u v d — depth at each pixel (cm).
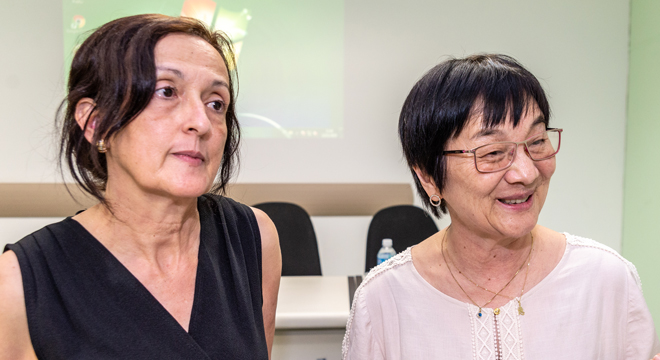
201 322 73
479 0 283
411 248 95
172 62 64
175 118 64
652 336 79
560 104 292
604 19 286
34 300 62
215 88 69
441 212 92
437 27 284
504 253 80
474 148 72
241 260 86
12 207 274
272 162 289
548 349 78
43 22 268
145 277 72
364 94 288
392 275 91
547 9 285
